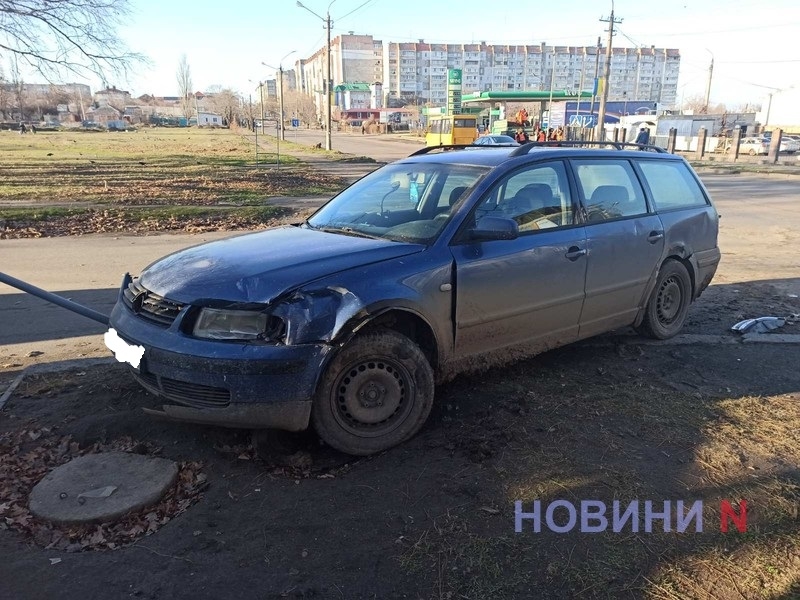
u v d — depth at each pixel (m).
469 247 3.90
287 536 2.86
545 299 4.32
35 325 5.95
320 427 3.39
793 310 6.58
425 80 140.88
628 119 50.03
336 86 130.38
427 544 2.79
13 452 3.56
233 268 3.46
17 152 36.31
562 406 4.11
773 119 62.56
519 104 87.00
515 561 2.69
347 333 3.31
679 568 2.65
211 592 2.52
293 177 22.83
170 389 3.34
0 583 2.56
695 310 6.59
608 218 4.82
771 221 13.75
